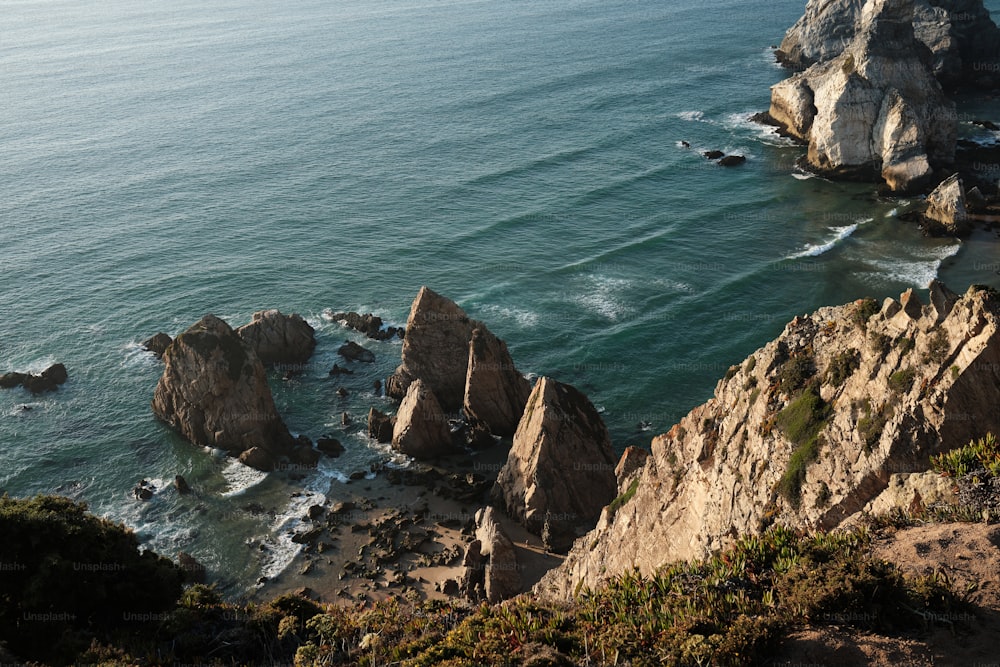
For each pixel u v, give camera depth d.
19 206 113.88
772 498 27.27
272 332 76.81
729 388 32.28
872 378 25.72
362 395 73.12
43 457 65.00
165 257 98.44
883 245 95.25
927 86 112.25
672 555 31.80
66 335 81.81
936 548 20.88
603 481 55.69
